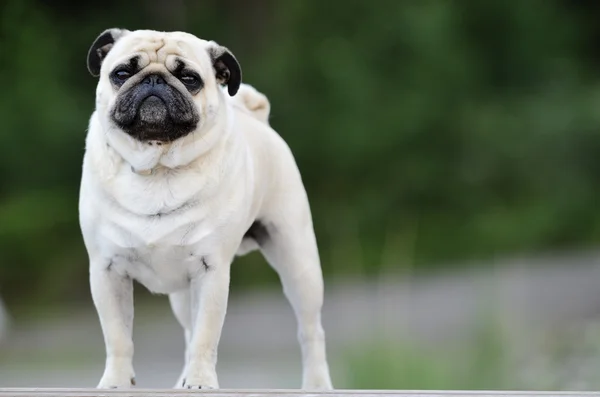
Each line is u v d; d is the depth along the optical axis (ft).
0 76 68.64
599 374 33.27
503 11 79.36
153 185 17.15
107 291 17.75
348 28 75.41
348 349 34.53
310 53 73.41
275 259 20.29
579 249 70.79
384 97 73.36
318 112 72.23
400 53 74.95
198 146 17.15
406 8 75.92
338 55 73.26
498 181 73.15
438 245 69.46
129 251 17.39
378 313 49.01
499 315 35.94
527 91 79.10
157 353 47.42
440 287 58.39
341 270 63.26
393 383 32.53
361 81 72.90
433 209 71.87
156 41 17.43
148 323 56.34
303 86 72.84
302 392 15.69
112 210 17.25
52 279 63.52
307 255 20.13
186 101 16.85
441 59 74.90
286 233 19.95
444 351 35.88
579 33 82.12
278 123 71.61
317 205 70.23
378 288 59.67
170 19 74.33
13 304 62.49
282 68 73.00
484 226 70.23
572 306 50.08
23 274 63.31
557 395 15.67
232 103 19.57
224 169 17.40
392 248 65.57
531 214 71.67
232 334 51.83
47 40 70.28
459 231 70.18
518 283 56.75
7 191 66.54
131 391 15.46
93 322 57.47
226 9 75.66
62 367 43.96
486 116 73.87
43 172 66.69
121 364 17.79
